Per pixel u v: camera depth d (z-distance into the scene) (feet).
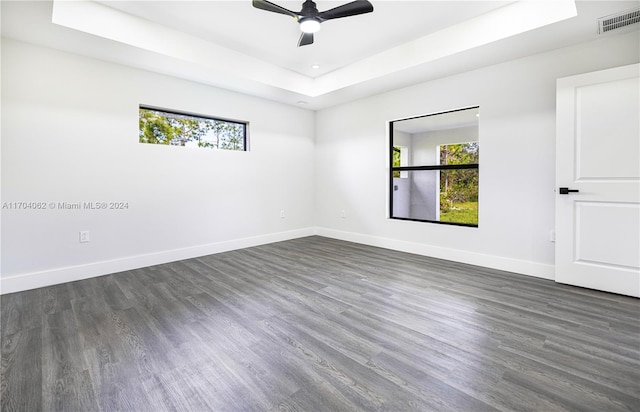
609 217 8.70
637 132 8.21
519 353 5.82
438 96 12.75
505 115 10.99
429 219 13.92
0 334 6.65
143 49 9.78
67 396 4.74
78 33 8.73
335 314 7.63
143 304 8.29
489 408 4.42
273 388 4.90
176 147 12.75
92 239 10.69
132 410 4.45
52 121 9.81
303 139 17.90
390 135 14.99
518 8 8.79
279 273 11.03
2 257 9.09
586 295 8.66
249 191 15.37
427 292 9.06
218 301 8.48
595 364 5.44
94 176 10.68
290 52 12.25
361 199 16.20
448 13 9.41
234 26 10.19
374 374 5.24
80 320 7.34
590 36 8.97
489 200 11.51
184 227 13.07
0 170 9.02
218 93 13.85
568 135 9.25
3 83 9.00
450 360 5.62
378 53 12.35
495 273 10.87
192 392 4.82
